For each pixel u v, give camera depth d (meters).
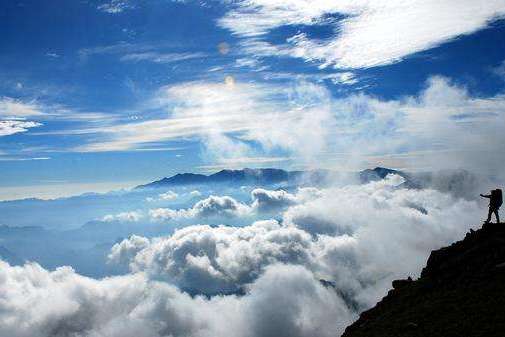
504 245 40.59
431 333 30.75
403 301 40.84
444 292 37.91
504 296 32.09
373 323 38.59
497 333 27.27
